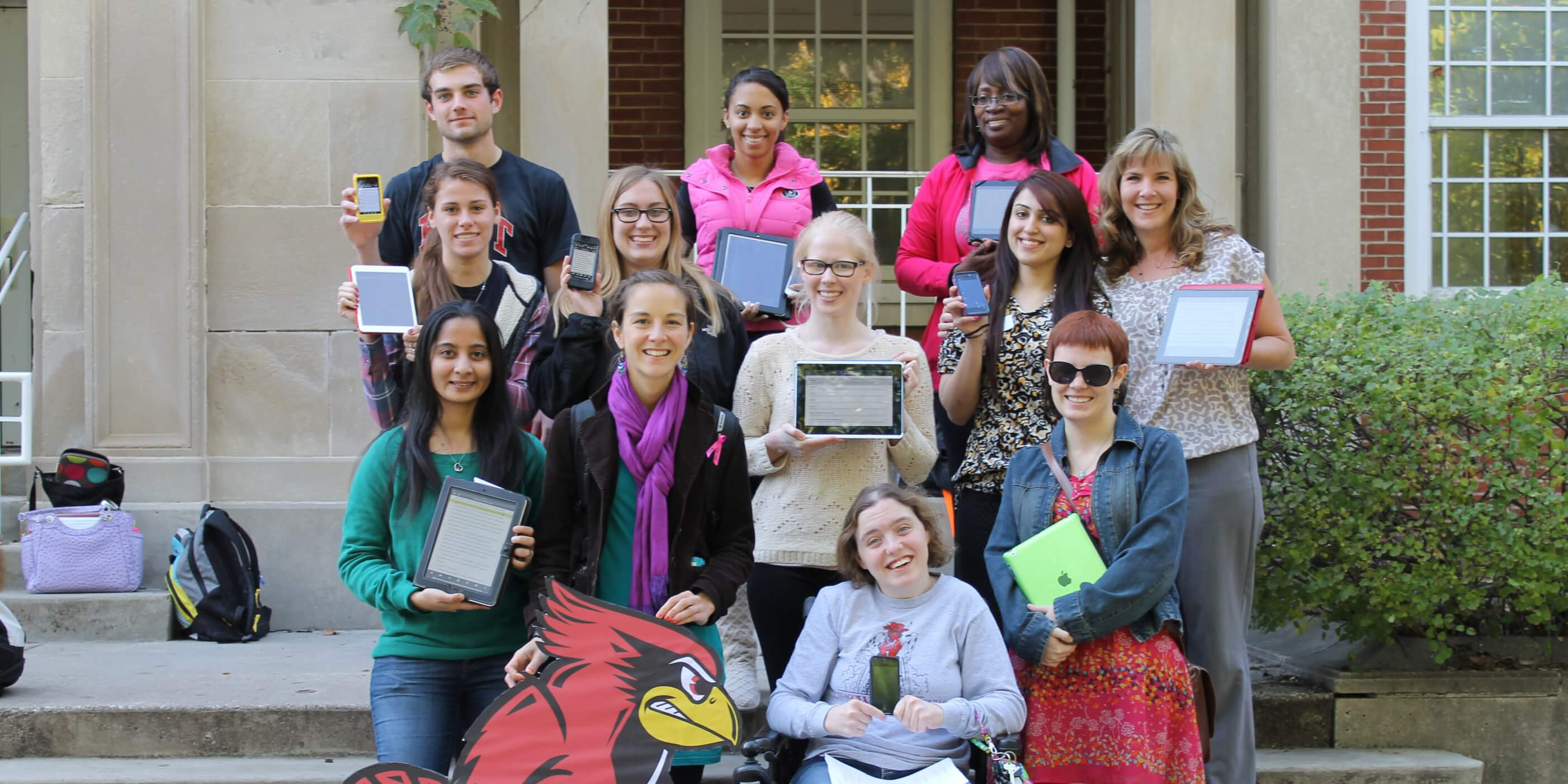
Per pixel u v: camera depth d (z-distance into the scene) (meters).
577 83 5.98
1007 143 4.62
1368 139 6.59
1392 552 4.34
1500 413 4.26
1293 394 4.39
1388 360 4.37
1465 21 6.65
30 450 5.55
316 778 3.94
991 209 4.18
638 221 3.92
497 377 3.34
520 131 6.30
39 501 5.61
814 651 3.36
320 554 5.59
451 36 5.73
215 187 5.68
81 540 5.27
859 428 3.59
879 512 3.32
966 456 3.89
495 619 3.28
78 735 4.12
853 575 3.41
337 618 5.59
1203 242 3.81
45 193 5.63
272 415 5.69
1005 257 3.87
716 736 3.13
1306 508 4.37
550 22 5.96
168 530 5.53
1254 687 4.59
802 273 3.81
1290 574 4.40
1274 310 3.84
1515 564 4.30
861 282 3.79
